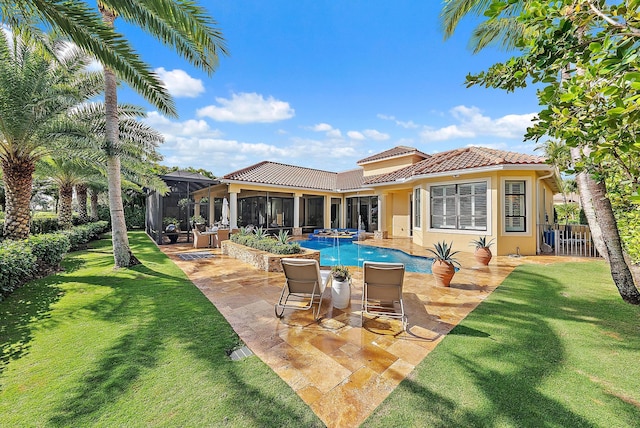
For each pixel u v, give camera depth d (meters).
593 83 2.86
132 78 7.31
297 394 3.05
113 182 8.95
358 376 3.39
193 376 3.33
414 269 10.03
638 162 3.01
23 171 8.96
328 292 6.89
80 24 5.69
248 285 7.47
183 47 7.63
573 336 4.24
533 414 2.68
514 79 3.23
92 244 15.38
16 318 5.02
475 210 12.50
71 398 2.94
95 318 5.04
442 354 3.85
